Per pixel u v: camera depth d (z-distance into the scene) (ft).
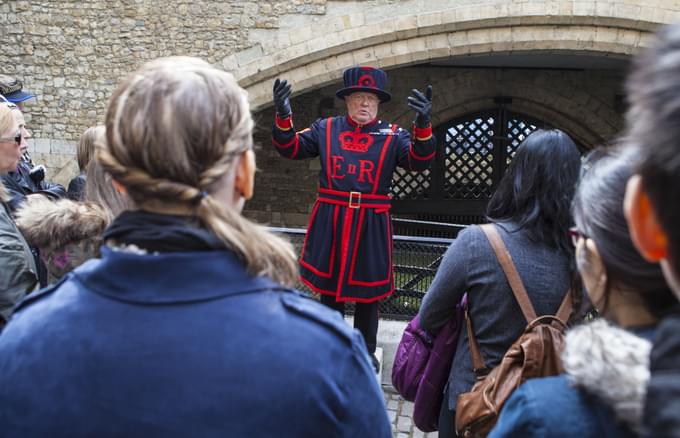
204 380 2.57
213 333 2.64
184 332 2.64
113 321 2.68
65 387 2.62
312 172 33.86
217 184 2.93
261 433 2.57
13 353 2.77
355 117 10.15
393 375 6.54
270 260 2.92
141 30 24.34
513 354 5.02
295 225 34.12
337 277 10.39
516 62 31.83
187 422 2.54
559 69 33.94
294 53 23.73
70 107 24.93
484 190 35.53
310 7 23.50
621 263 2.52
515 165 5.55
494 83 34.06
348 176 10.16
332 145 10.25
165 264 2.71
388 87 34.04
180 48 24.27
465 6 23.06
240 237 2.79
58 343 2.69
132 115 2.75
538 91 34.17
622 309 2.63
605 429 2.31
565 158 5.35
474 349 5.57
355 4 23.36
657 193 1.87
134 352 2.61
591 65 32.24
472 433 5.13
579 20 23.03
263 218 34.27
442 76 33.91
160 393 2.56
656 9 22.67
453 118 34.86
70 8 24.43
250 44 23.93
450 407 5.74
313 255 10.43
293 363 2.65
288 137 10.04
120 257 2.75
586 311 5.26
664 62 1.84
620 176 2.62
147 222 2.83
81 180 8.91
